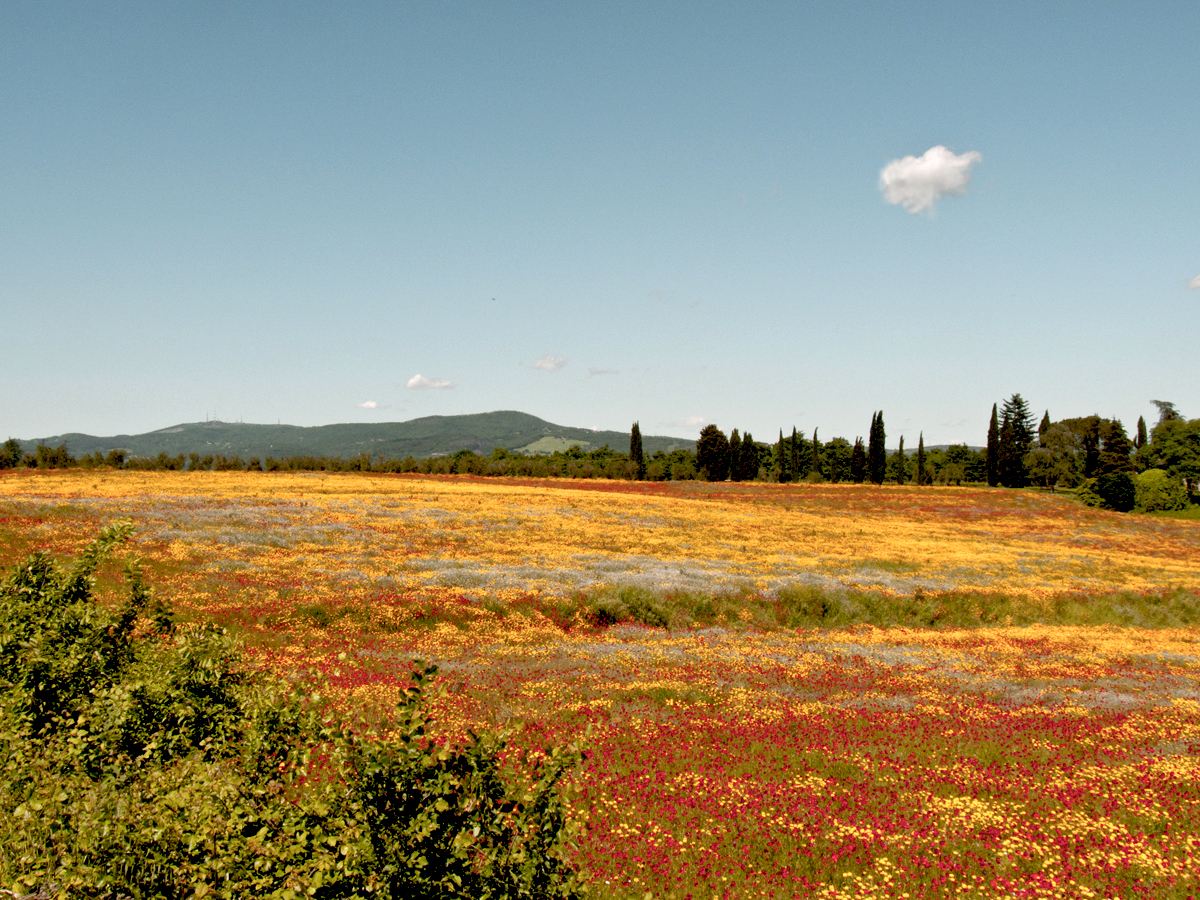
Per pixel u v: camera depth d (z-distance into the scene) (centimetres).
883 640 3055
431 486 7525
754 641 2852
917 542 5891
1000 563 4988
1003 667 2569
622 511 6500
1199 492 11575
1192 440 11650
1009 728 1797
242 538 3891
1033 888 1036
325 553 3772
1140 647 3067
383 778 671
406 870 649
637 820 1203
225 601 2706
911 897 1007
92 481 6253
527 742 1491
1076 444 12181
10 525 3525
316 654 2241
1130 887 1039
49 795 771
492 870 679
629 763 1452
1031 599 3906
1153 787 1434
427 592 3080
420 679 725
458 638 2639
